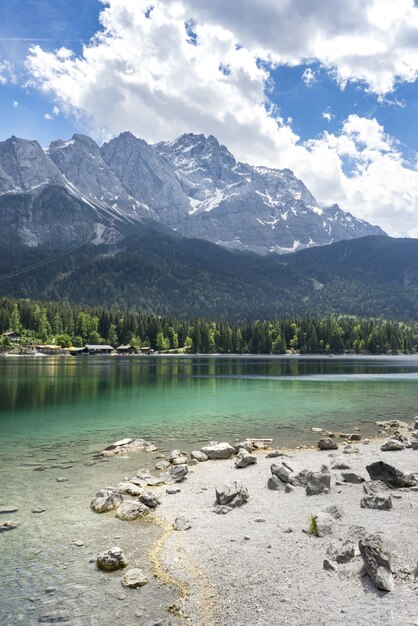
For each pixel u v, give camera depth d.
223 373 101.56
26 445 28.95
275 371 110.00
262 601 10.65
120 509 16.50
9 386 67.06
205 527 15.36
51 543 14.08
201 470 23.30
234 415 42.25
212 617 10.09
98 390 62.72
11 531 14.98
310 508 16.98
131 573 11.95
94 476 21.77
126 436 32.34
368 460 25.22
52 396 55.16
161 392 61.03
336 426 37.31
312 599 10.62
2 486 19.98
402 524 14.90
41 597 11.02
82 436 32.12
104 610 10.49
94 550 13.61
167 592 11.23
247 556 12.99
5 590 11.34
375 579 10.95
